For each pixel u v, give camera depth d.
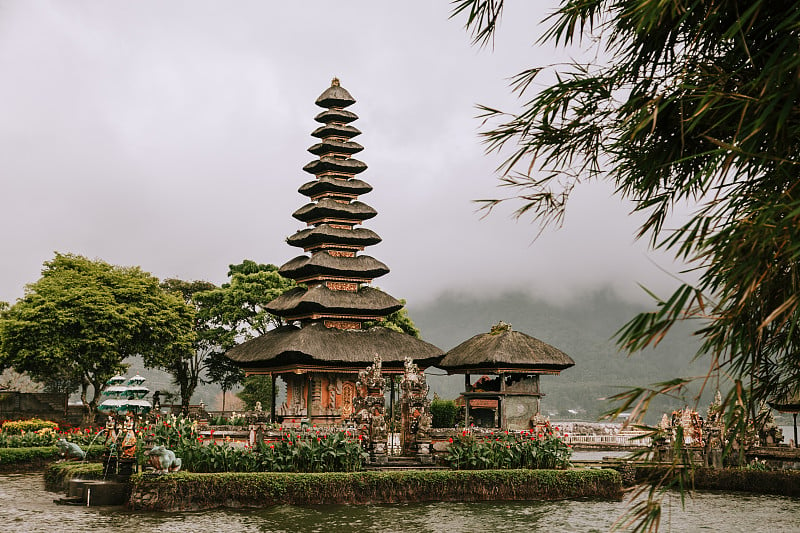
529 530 23.67
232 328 70.19
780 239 7.02
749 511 28.80
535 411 43.81
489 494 29.72
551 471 30.70
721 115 8.62
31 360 54.59
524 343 44.47
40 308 53.97
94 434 44.91
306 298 46.84
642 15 7.92
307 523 24.30
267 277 69.25
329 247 49.66
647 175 9.36
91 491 27.44
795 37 7.16
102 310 55.16
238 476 27.09
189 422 34.59
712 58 8.76
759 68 8.32
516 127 9.59
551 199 9.90
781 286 8.12
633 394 7.40
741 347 7.75
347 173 51.78
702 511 28.81
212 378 74.31
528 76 9.32
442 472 29.45
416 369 34.50
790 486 33.53
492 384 46.97
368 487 28.31
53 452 40.66
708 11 8.15
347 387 46.25
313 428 31.69
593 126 9.69
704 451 37.88
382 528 23.72
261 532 22.72
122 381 32.69
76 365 55.50
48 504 27.64
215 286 79.69
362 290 49.75
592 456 55.50
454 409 56.22
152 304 58.75
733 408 7.21
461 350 46.97
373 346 46.03
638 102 8.91
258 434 31.05
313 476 27.84
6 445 41.41
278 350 44.28
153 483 26.33
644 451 8.53
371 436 31.78
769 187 7.92
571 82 9.05
